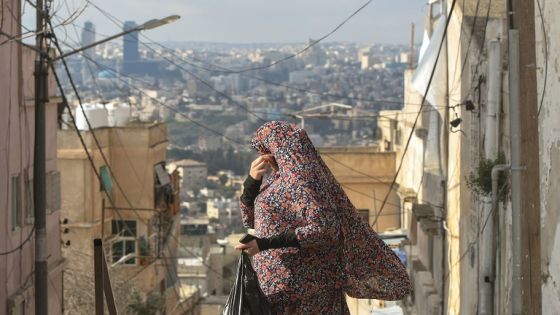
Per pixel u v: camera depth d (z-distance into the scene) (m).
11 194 19.47
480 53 16.73
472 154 17.78
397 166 35.31
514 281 10.59
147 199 35.91
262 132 6.52
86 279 26.84
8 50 19.30
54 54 21.97
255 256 6.58
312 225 6.23
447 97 20.88
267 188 6.55
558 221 9.71
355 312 29.61
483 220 15.66
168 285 40.03
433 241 24.20
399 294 6.62
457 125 18.23
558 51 9.66
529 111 10.85
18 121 19.98
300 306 6.50
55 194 23.02
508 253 14.42
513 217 10.60
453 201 20.33
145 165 36.00
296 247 6.31
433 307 22.53
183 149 96.88
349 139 89.94
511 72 10.45
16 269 19.77
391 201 35.31
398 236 29.05
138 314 29.77
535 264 10.61
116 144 35.81
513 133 10.53
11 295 19.27
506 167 13.78
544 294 10.25
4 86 19.00
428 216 22.36
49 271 21.78
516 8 11.23
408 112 31.22
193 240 51.34
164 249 38.75
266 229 6.37
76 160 33.34
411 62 34.59
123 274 31.97
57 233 23.27
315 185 6.36
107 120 37.09
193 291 42.31
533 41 10.68
